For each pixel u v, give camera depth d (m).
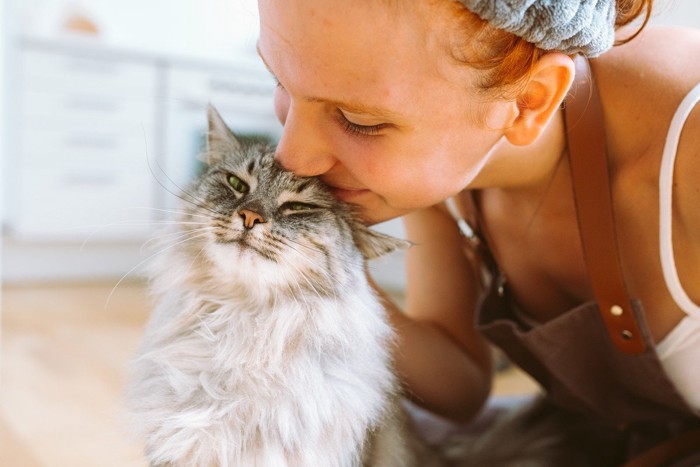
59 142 3.90
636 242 1.15
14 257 3.99
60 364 2.47
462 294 1.56
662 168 1.07
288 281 1.17
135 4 4.75
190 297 1.22
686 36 1.18
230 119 4.31
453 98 0.87
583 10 0.82
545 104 0.94
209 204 1.26
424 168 0.94
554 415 1.56
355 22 0.79
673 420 1.37
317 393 1.09
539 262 1.31
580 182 1.12
